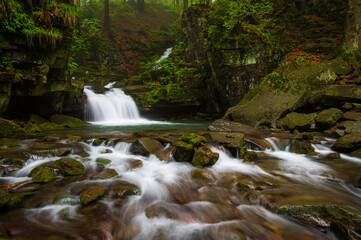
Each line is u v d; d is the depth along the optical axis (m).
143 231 2.51
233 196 3.29
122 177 3.94
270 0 15.70
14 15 6.97
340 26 13.48
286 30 14.38
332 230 2.37
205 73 15.27
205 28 14.83
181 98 14.68
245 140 6.21
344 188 3.55
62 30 8.55
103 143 6.20
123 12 29.88
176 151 4.83
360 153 5.09
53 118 10.05
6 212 2.74
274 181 3.81
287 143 5.96
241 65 12.23
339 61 9.47
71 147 5.28
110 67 20.80
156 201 3.22
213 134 6.17
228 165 4.70
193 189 3.57
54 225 2.54
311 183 3.75
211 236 2.38
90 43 20.33
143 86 15.78
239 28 12.22
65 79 9.88
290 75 9.32
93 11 26.28
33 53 7.92
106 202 3.05
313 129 7.55
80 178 3.83
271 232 2.46
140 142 5.31
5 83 7.14
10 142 5.41
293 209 2.70
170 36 26.17
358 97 7.45
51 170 3.86
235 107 10.52
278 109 9.07
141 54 23.59
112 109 13.41
